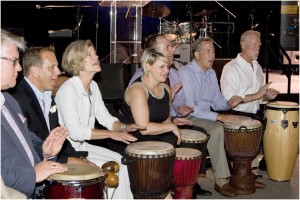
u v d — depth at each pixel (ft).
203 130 12.76
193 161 10.69
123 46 23.34
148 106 10.75
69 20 28.48
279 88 21.18
